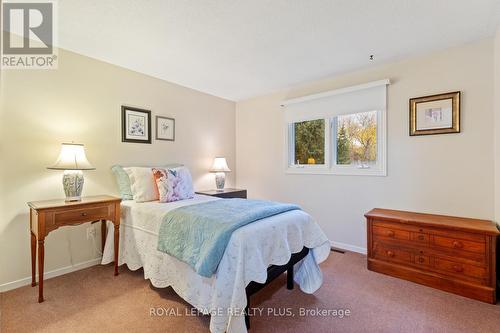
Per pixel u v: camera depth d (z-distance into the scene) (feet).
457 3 5.51
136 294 6.46
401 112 8.58
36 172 7.14
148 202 8.12
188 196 9.02
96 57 8.31
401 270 7.38
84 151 7.84
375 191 9.24
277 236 5.64
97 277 7.43
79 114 8.01
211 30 6.62
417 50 7.84
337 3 5.48
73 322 5.32
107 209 7.28
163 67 9.21
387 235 7.66
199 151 12.09
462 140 7.52
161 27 6.47
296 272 6.99
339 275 7.64
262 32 6.73
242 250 4.82
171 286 6.19
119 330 5.07
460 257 6.46
